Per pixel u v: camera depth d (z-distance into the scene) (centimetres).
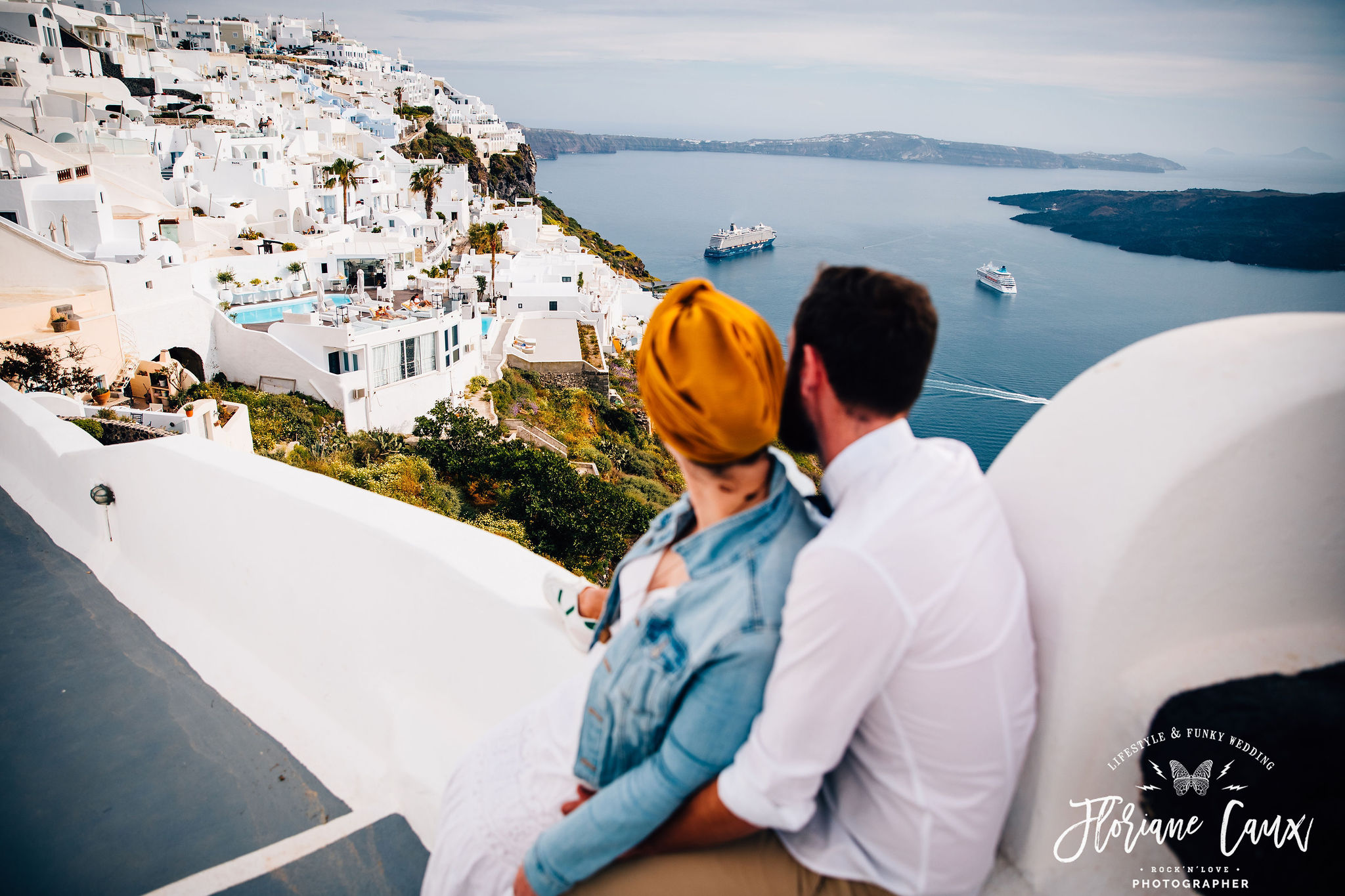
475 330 3434
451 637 228
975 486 104
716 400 102
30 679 279
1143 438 107
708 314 101
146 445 319
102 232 2731
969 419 6594
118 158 3581
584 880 126
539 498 2264
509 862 142
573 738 139
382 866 206
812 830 116
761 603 108
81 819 222
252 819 224
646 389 111
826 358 103
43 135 3556
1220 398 104
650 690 114
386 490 2028
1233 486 104
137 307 2422
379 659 252
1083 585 107
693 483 120
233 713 266
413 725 233
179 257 2866
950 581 94
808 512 121
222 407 2048
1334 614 118
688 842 118
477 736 219
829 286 104
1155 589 108
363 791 231
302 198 4453
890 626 94
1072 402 121
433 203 6669
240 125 5425
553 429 3584
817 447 116
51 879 204
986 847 106
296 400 2650
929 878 106
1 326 2072
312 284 3619
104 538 360
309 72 11175
